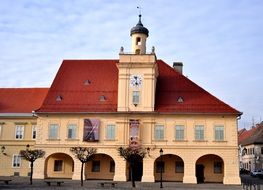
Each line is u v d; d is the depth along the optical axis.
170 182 61.22
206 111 62.03
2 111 70.50
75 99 65.94
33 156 53.78
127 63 63.69
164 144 61.62
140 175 63.47
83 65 71.88
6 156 69.25
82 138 63.25
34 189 44.12
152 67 63.34
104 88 67.31
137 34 68.44
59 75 70.56
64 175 65.31
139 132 61.97
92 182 57.81
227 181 59.56
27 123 69.56
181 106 63.19
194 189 48.50
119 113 62.72
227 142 61.03
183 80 67.69
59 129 63.97
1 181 54.38
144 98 62.97
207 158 63.16
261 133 107.06
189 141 61.53
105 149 62.41
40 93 74.69
